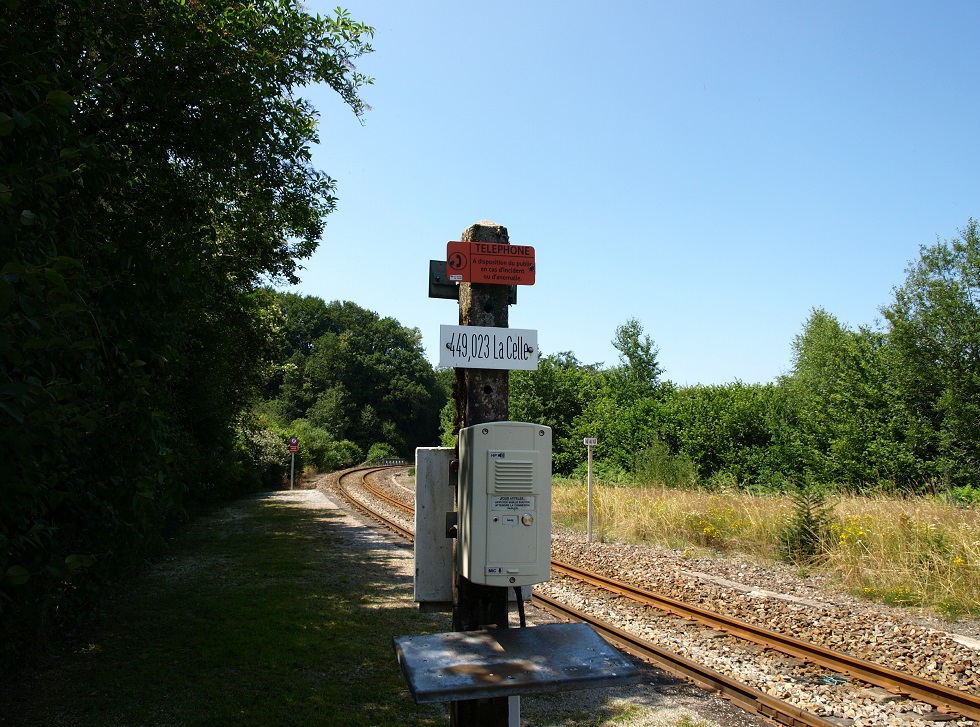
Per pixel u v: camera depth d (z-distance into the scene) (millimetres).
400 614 7934
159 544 6059
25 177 3346
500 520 3365
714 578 10297
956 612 8148
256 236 11727
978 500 18859
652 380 39094
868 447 23312
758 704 5238
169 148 7719
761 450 28562
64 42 5219
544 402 39625
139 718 4918
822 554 11172
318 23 8258
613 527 15547
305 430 51156
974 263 21688
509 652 3125
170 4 6840
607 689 5648
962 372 21719
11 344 2854
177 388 12805
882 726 4961
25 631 5242
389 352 85750
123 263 5234
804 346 31516
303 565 10852
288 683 5625
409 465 62844
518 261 3744
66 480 5016
